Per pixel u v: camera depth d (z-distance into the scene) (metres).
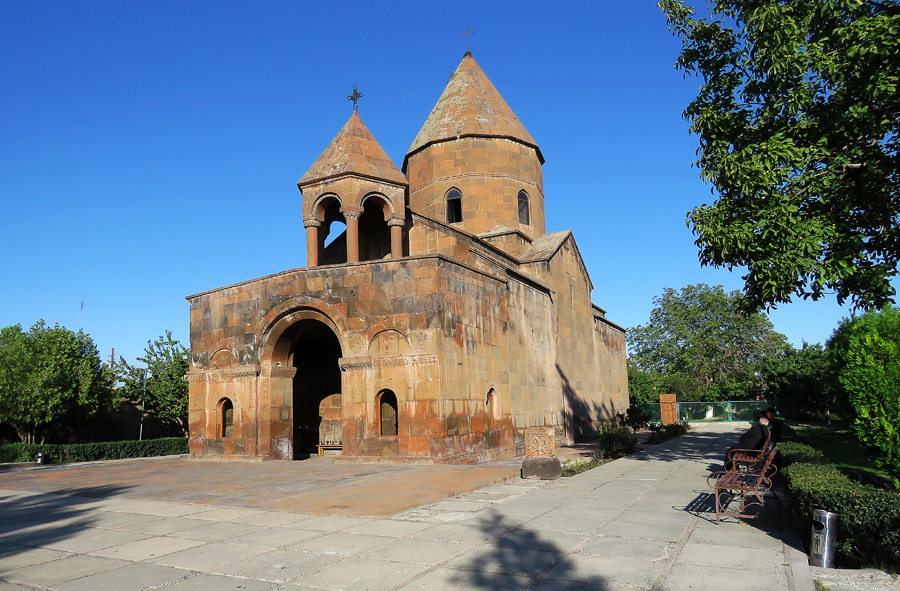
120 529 9.49
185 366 37.03
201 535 8.84
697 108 14.09
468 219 27.70
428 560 7.14
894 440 10.62
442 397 17.88
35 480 16.67
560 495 11.63
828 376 18.81
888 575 6.55
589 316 32.97
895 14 11.76
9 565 7.49
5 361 29.31
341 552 7.60
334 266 19.73
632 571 6.58
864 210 13.32
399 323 18.55
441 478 13.96
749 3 12.92
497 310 21.98
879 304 13.51
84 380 31.95
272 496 12.17
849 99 12.17
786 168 12.37
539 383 25.14
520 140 28.80
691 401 58.56
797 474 8.86
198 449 22.30
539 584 6.20
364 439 18.52
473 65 30.67
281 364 21.48
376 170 22.25
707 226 13.05
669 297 66.56
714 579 6.28
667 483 13.13
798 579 6.28
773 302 13.22
